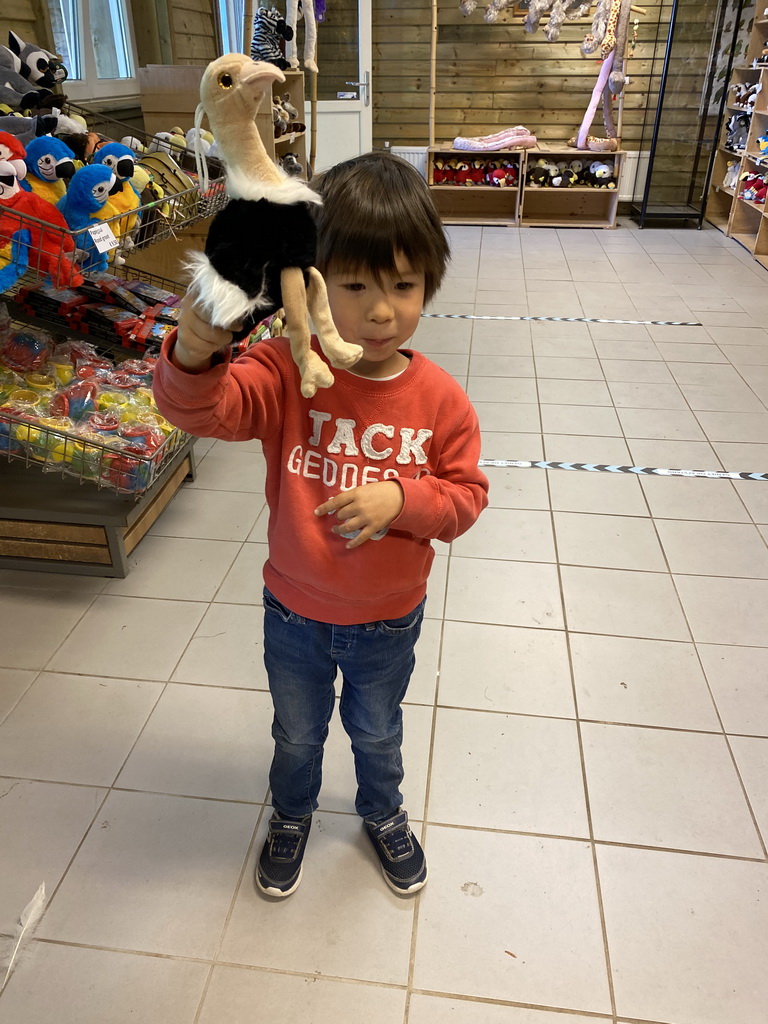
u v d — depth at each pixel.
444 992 1.16
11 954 1.20
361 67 6.04
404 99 6.71
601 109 6.48
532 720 1.63
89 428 1.96
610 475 2.61
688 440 2.85
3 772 1.50
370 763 1.22
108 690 1.70
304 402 0.92
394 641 1.07
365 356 0.88
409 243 0.80
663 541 2.26
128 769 1.51
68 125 2.02
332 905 1.28
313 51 4.07
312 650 1.07
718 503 2.45
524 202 6.85
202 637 1.85
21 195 1.70
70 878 1.31
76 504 1.94
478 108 6.68
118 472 1.92
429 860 1.35
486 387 3.31
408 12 6.34
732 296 4.60
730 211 6.43
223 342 0.70
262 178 0.65
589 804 1.45
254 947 1.21
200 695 1.69
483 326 4.07
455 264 5.32
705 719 1.64
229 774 1.51
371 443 0.93
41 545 2.00
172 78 3.05
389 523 0.88
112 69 3.98
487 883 1.31
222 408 0.81
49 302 2.21
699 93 6.31
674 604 1.99
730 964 1.20
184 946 1.21
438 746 1.57
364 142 6.32
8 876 1.32
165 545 2.21
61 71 2.26
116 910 1.26
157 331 2.22
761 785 1.49
